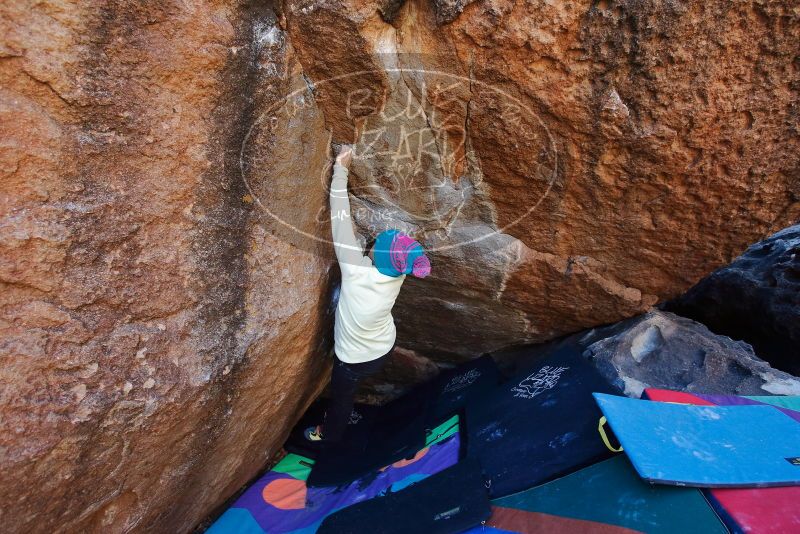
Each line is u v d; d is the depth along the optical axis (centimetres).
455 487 197
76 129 113
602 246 210
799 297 287
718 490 153
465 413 245
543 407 218
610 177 181
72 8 106
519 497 185
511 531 175
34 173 108
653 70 151
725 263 212
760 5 139
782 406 196
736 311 324
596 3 141
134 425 133
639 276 222
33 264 110
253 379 176
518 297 238
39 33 103
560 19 143
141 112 122
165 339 140
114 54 115
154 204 130
